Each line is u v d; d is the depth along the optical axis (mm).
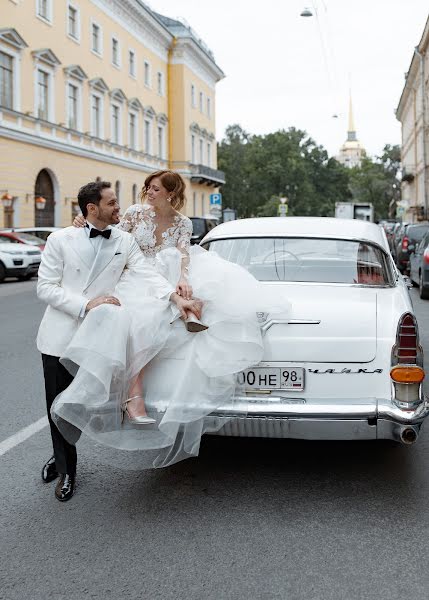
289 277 5184
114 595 3172
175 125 55125
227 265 4605
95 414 4094
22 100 31359
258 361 4230
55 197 35031
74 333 4199
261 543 3682
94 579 3320
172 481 4648
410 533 3789
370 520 3967
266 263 5320
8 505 4246
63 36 35500
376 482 4574
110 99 42125
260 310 4309
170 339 4270
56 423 4152
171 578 3318
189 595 3162
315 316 4312
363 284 5062
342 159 175125
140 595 3168
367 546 3631
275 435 4188
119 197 43719
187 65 55562
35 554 3586
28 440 5523
